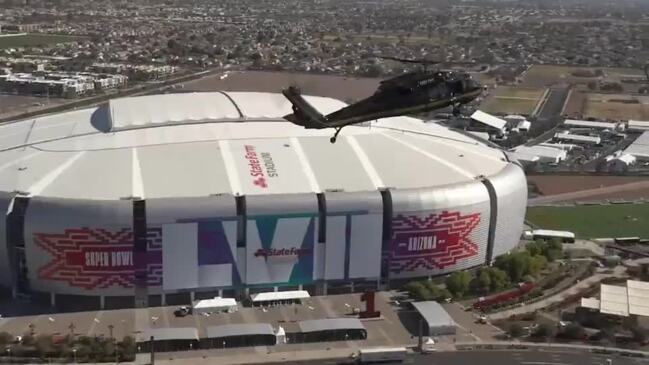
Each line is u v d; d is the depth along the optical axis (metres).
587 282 158.62
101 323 133.12
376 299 146.50
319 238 146.38
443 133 189.25
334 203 144.50
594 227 197.75
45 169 149.12
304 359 122.38
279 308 141.00
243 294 145.38
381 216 147.12
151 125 167.00
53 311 137.75
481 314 140.88
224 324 133.62
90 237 136.25
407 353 125.44
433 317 133.88
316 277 147.88
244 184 146.62
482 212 156.12
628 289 144.25
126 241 137.38
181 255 140.38
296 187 147.38
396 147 167.00
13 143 165.00
